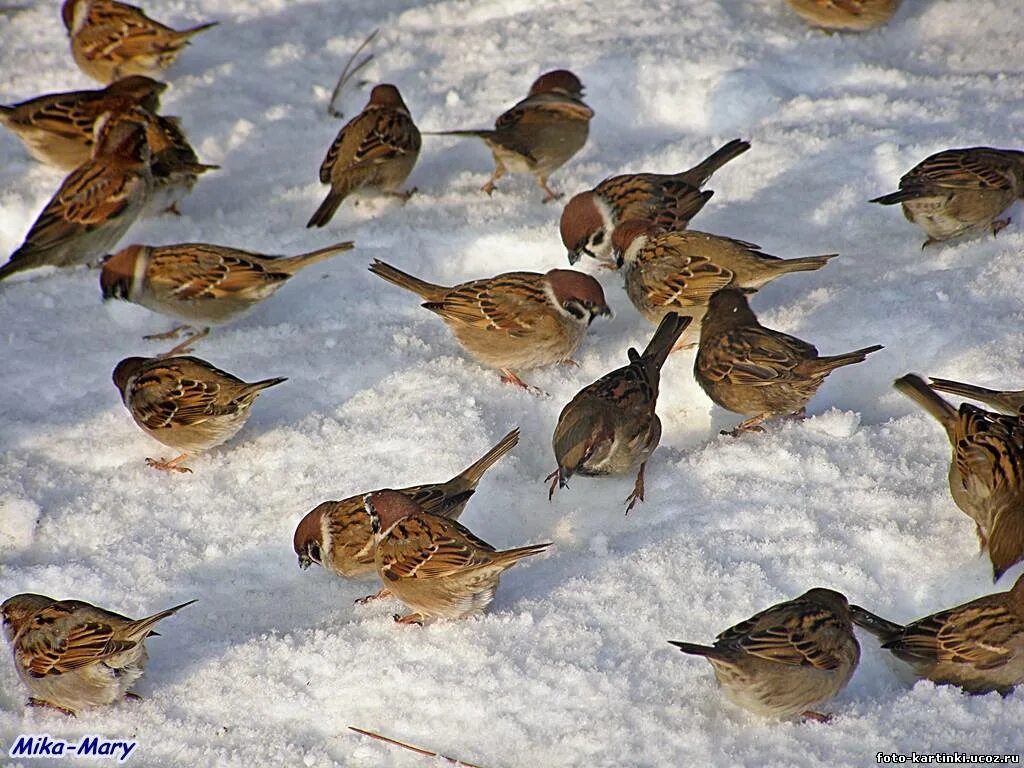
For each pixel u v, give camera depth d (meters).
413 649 8.77
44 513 10.23
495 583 8.88
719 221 13.59
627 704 8.24
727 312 11.08
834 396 11.33
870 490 9.89
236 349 12.10
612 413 10.17
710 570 9.24
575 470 10.01
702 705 8.25
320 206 13.91
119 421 11.33
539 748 7.99
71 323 12.61
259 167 14.99
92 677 8.34
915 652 8.24
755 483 10.13
